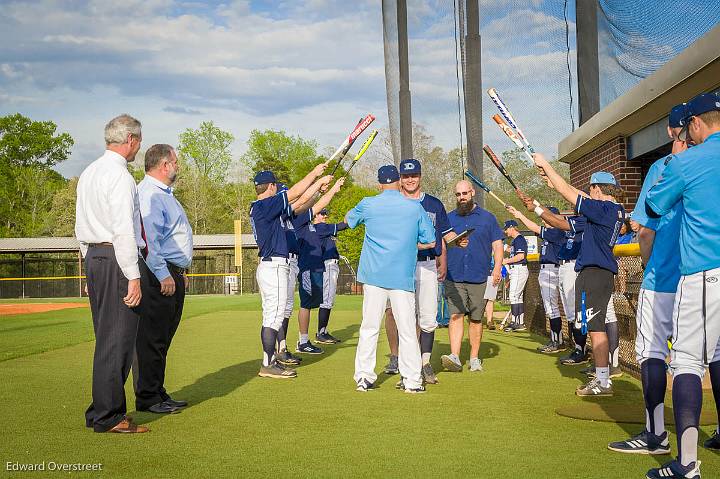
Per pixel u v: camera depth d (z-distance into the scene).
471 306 7.03
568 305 7.31
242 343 9.67
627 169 7.97
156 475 3.47
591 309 5.63
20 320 15.53
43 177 62.53
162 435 4.33
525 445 4.05
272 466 3.62
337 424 4.62
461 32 8.21
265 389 6.01
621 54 7.37
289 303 7.72
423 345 6.37
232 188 60.47
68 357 8.31
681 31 6.20
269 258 6.68
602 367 5.64
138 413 5.01
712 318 3.33
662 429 3.85
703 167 3.35
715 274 3.31
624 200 7.94
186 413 5.01
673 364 3.46
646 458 3.77
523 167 8.41
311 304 8.76
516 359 8.00
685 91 6.11
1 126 68.38
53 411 5.07
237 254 38.59
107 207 4.36
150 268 5.00
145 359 5.04
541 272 8.66
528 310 11.76
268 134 63.12
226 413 5.00
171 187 5.41
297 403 5.37
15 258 48.16
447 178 8.51
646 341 3.91
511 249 11.59
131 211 4.39
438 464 3.64
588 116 8.02
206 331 11.55
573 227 6.13
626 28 7.00
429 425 4.58
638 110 6.80
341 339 10.42
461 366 7.05
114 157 4.44
